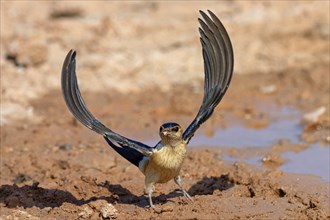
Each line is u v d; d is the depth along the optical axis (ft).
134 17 82.48
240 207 40.34
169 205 39.91
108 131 37.93
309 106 64.34
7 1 89.66
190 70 75.05
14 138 55.72
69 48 75.41
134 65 73.61
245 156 50.37
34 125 59.47
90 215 39.63
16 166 48.98
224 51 38.83
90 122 37.81
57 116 61.98
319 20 81.00
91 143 54.49
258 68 76.79
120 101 67.56
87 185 43.83
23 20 83.20
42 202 42.24
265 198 41.70
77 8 84.84
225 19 82.12
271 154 49.65
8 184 45.37
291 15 82.17
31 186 43.78
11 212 40.14
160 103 66.28
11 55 72.13
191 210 39.83
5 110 60.70
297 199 41.68
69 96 37.45
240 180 44.27
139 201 42.04
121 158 50.08
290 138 55.06
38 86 69.26
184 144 38.45
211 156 49.75
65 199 42.50
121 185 44.39
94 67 72.69
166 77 73.77
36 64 72.08
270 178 44.62
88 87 70.90
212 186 44.19
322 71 72.54
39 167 48.88
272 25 80.64
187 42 78.02
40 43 72.33
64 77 37.37
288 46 78.84
